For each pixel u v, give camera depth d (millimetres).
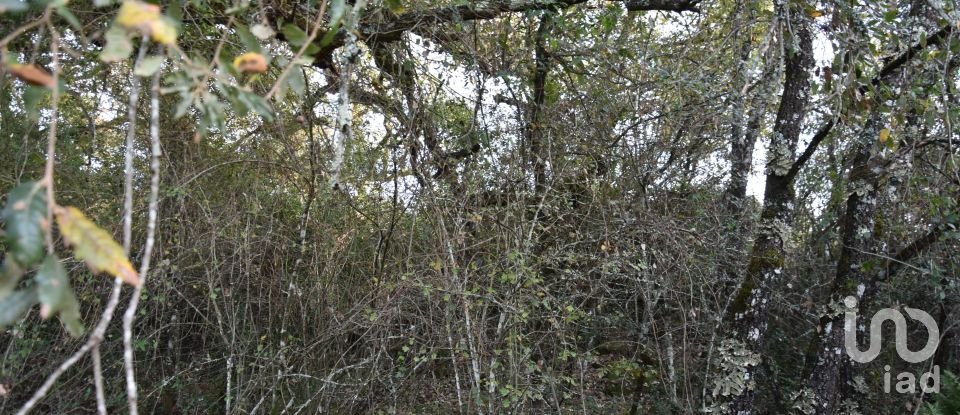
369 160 4594
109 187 4023
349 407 3928
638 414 4703
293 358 4102
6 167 3576
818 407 4469
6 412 3412
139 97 3854
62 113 3844
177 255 3857
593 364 5008
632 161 4570
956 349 5496
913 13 4059
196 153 4117
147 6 896
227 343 3746
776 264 4266
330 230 4426
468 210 4254
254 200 4215
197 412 4070
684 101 4531
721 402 4129
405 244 4422
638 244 4426
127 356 944
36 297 920
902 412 5156
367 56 4414
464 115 4902
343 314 4117
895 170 4207
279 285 4215
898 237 5355
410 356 4199
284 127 4141
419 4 3850
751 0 3975
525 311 3758
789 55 3820
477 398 3611
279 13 3139
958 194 4301
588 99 4879
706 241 4609
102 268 924
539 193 4512
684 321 4184
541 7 4219
